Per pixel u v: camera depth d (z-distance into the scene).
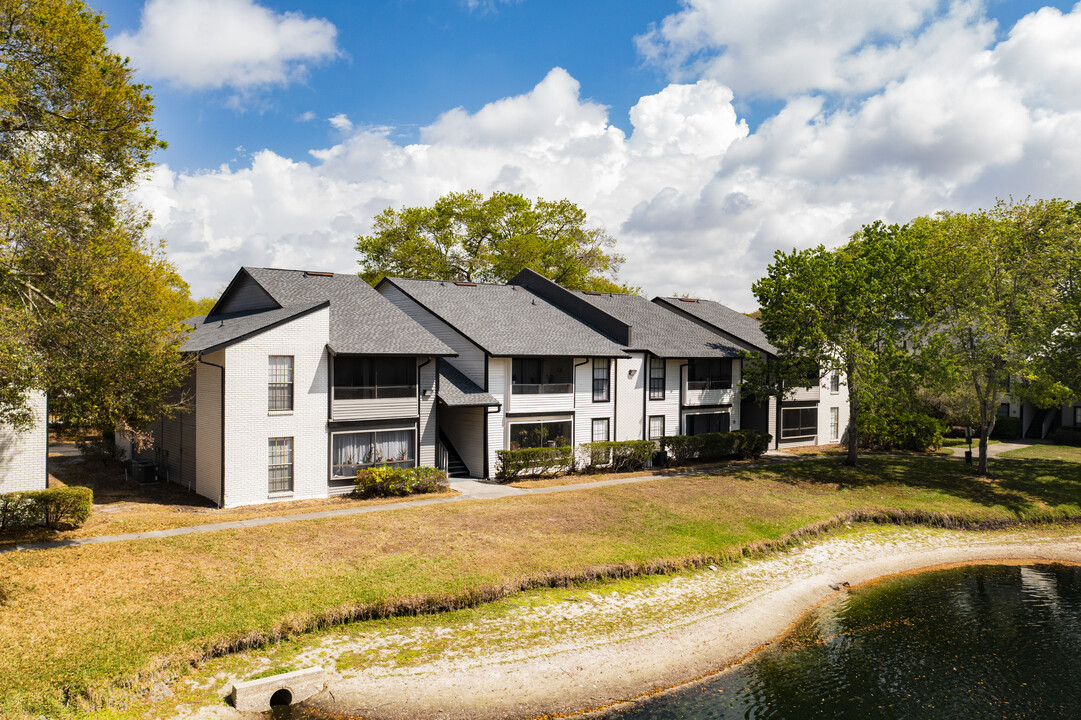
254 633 12.97
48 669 11.08
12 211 13.67
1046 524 25.80
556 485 27.38
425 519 20.73
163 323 19.03
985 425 31.02
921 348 30.62
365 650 13.30
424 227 52.50
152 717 10.66
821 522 23.75
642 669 13.54
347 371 25.16
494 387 28.83
